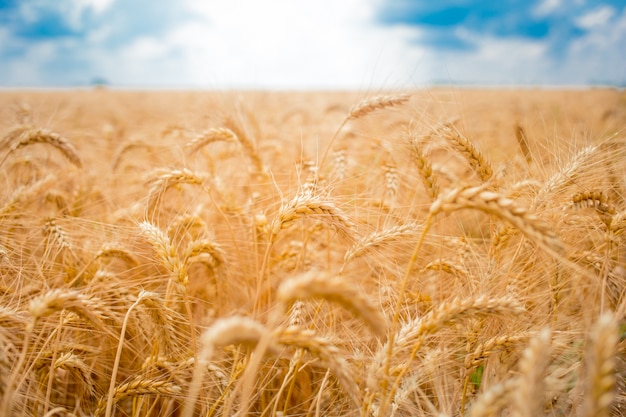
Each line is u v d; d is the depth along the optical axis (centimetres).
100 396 53
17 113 96
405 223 58
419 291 58
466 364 48
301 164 68
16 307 51
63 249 61
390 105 68
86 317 45
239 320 34
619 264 55
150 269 66
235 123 80
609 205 52
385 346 45
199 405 54
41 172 84
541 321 53
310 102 374
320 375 58
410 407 49
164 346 54
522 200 56
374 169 77
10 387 40
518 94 412
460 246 60
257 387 54
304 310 51
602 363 30
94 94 732
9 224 65
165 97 610
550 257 54
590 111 216
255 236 62
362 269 66
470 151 58
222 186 73
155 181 61
